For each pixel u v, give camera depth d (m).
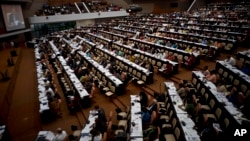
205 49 16.61
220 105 9.09
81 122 11.31
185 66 15.67
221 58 15.93
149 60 16.62
